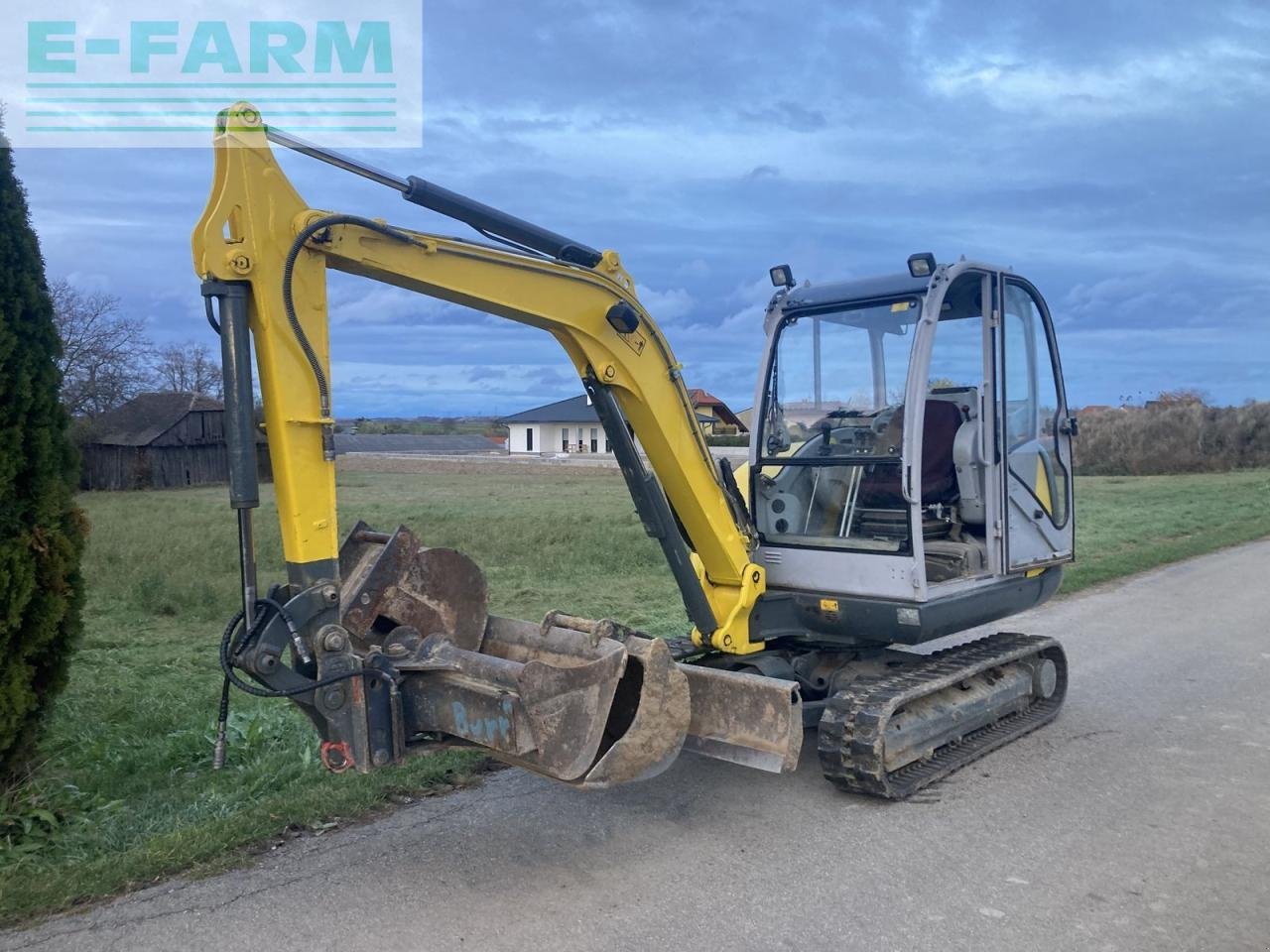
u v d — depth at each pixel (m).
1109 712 6.68
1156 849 4.45
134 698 6.55
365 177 4.07
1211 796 5.10
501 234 4.61
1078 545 15.07
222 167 3.67
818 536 5.82
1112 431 38.88
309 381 3.81
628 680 4.45
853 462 5.60
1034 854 4.41
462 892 4.00
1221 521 18.69
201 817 4.59
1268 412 38.00
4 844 4.29
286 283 3.70
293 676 3.76
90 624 9.34
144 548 13.60
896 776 5.21
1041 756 5.77
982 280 5.73
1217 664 7.99
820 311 5.87
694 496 5.30
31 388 4.48
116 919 3.74
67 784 4.86
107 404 39.19
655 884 4.11
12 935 3.61
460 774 5.27
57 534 4.57
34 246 4.52
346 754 3.84
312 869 4.19
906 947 3.61
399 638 4.30
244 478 3.68
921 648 8.91
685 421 5.25
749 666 5.73
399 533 4.41
